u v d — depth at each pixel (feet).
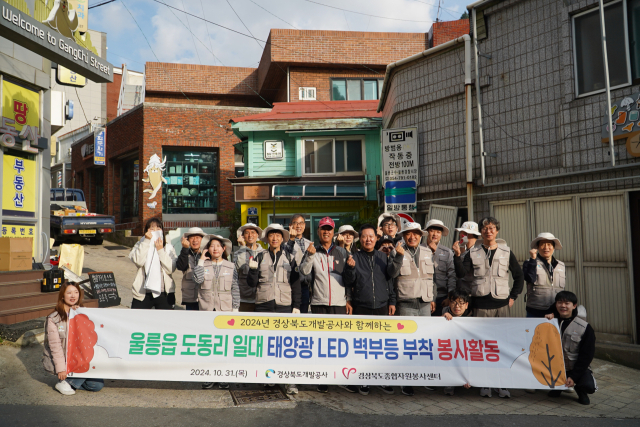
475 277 17.99
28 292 25.00
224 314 16.87
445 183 29.86
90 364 16.42
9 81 27.20
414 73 32.14
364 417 14.71
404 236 18.16
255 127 50.29
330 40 69.05
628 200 21.43
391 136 32.14
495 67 27.07
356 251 18.25
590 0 23.00
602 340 21.95
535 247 18.92
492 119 27.14
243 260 18.11
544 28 24.95
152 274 19.66
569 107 23.54
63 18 26.12
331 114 52.60
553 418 14.89
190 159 63.00
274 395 16.66
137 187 66.85
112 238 63.62
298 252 18.76
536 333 16.74
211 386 17.25
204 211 62.80
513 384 16.47
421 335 16.79
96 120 103.65
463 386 16.89
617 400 16.66
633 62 21.76
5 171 27.09
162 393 16.62
